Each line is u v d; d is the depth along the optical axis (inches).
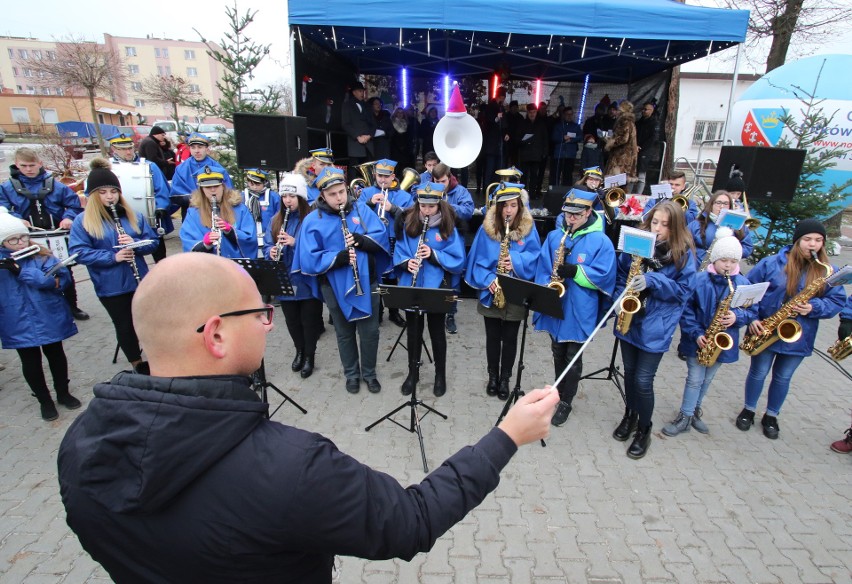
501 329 165.3
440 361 166.4
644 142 352.5
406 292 129.3
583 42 299.3
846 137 369.7
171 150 338.0
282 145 228.4
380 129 344.5
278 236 173.6
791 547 108.9
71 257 142.9
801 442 147.9
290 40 251.8
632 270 129.5
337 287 155.6
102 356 192.1
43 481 125.0
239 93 285.3
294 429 37.3
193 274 36.3
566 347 149.7
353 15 224.1
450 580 99.2
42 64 885.2
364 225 159.0
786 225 295.1
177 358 36.6
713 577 100.9
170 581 34.7
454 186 232.2
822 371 195.6
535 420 43.1
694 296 138.8
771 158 255.3
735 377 188.1
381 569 101.6
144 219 172.2
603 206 240.7
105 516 34.4
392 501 36.4
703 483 129.0
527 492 124.2
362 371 171.3
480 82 419.8
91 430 34.1
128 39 2426.2
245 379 38.1
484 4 221.1
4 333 138.9
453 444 142.9
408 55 371.2
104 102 1626.5
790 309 134.7
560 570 101.9
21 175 207.2
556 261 144.3
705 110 840.9
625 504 120.9
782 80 384.8
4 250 136.3
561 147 389.7
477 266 160.7
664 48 306.2
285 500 32.9
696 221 206.2
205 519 33.0
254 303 39.5
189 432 32.4
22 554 103.3
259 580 35.0
